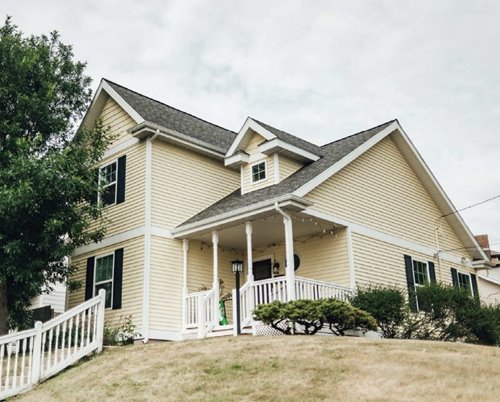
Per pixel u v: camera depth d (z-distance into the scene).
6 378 10.02
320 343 10.92
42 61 15.87
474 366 8.74
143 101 19.33
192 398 8.57
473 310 15.41
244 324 14.38
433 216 20.66
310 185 14.98
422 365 8.95
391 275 17.38
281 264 17.73
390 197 18.53
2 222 13.53
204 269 17.62
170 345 12.06
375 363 9.21
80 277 18.28
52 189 13.68
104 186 15.63
